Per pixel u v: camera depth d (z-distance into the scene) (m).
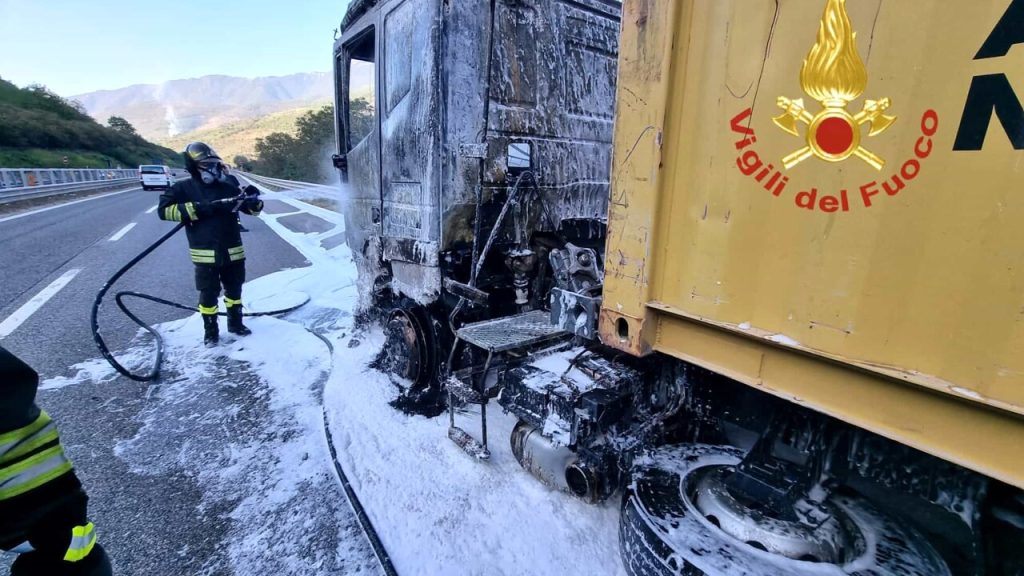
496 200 3.04
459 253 3.02
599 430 1.94
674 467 1.76
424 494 2.35
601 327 1.66
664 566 1.42
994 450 0.90
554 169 3.25
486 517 2.19
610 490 1.97
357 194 4.05
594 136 3.46
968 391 0.90
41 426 1.08
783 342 1.16
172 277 7.08
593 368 2.10
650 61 1.37
